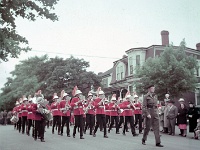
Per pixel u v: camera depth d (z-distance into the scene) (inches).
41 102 458.6
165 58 877.8
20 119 685.9
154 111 376.8
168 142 422.0
